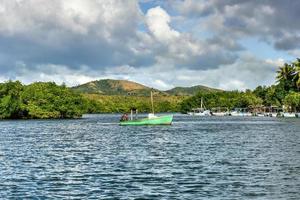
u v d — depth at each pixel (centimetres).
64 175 4341
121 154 6259
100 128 14512
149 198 3291
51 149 7156
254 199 3225
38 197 3350
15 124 18175
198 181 3941
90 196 3375
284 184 3766
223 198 3262
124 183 3884
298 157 5675
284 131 11838
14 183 3912
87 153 6456
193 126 15300
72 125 17075
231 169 4641
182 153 6288
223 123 17900
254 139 8969
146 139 9281
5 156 6091
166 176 4225
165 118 15950
